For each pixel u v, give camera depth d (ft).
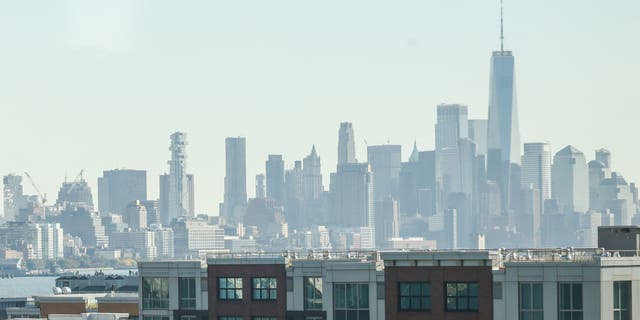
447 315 510.58
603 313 492.95
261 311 572.92
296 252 603.26
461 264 509.76
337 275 541.34
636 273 501.56
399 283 518.37
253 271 575.38
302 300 566.77
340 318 541.34
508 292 504.43
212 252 613.52
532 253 532.73
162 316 595.06
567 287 497.46
